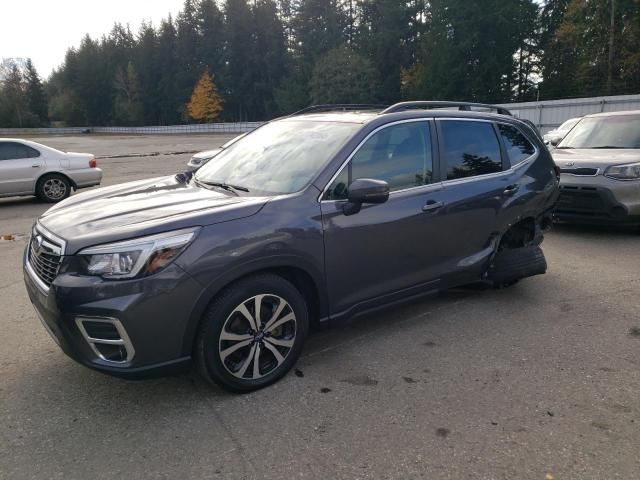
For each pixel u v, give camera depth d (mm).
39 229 3289
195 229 2949
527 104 26062
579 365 3627
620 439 2801
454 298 4965
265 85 78562
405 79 60656
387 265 3818
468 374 3510
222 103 83500
